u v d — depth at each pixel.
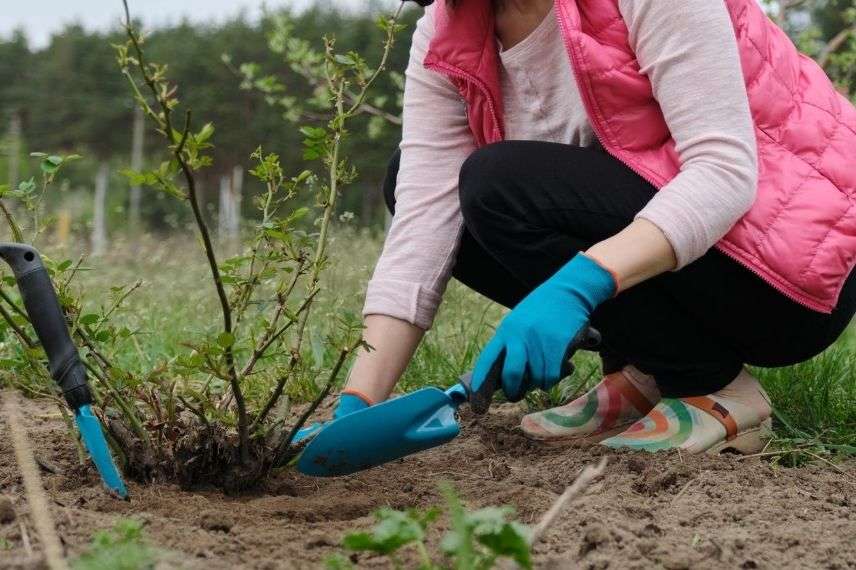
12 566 1.49
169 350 3.68
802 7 5.27
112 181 21.28
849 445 2.51
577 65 2.12
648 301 2.26
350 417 1.97
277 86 5.43
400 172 2.49
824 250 2.14
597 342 2.03
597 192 2.22
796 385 2.85
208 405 2.01
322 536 1.70
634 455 2.28
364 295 3.64
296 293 4.01
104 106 22.61
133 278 5.24
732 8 2.20
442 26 2.29
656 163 2.20
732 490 2.10
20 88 23.48
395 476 2.26
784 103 2.22
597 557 1.66
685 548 1.74
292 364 2.01
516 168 2.25
